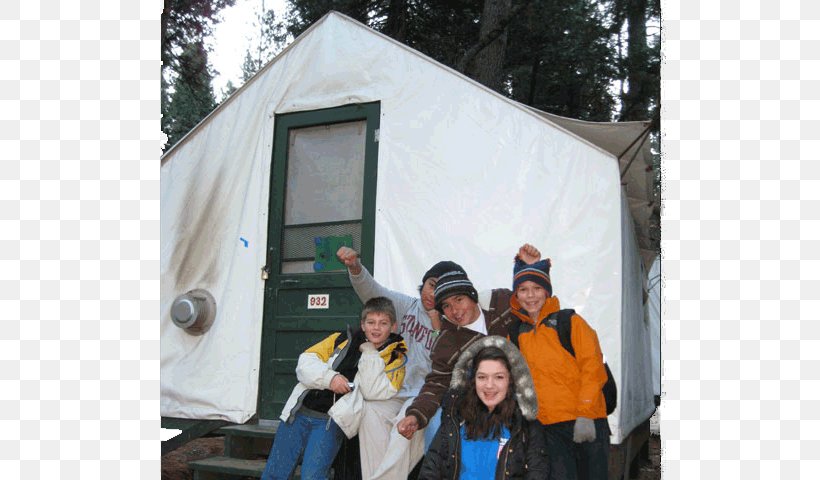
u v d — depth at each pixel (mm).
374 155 5859
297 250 6070
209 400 6008
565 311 3760
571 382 3629
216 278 6266
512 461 3148
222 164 6441
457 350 3840
